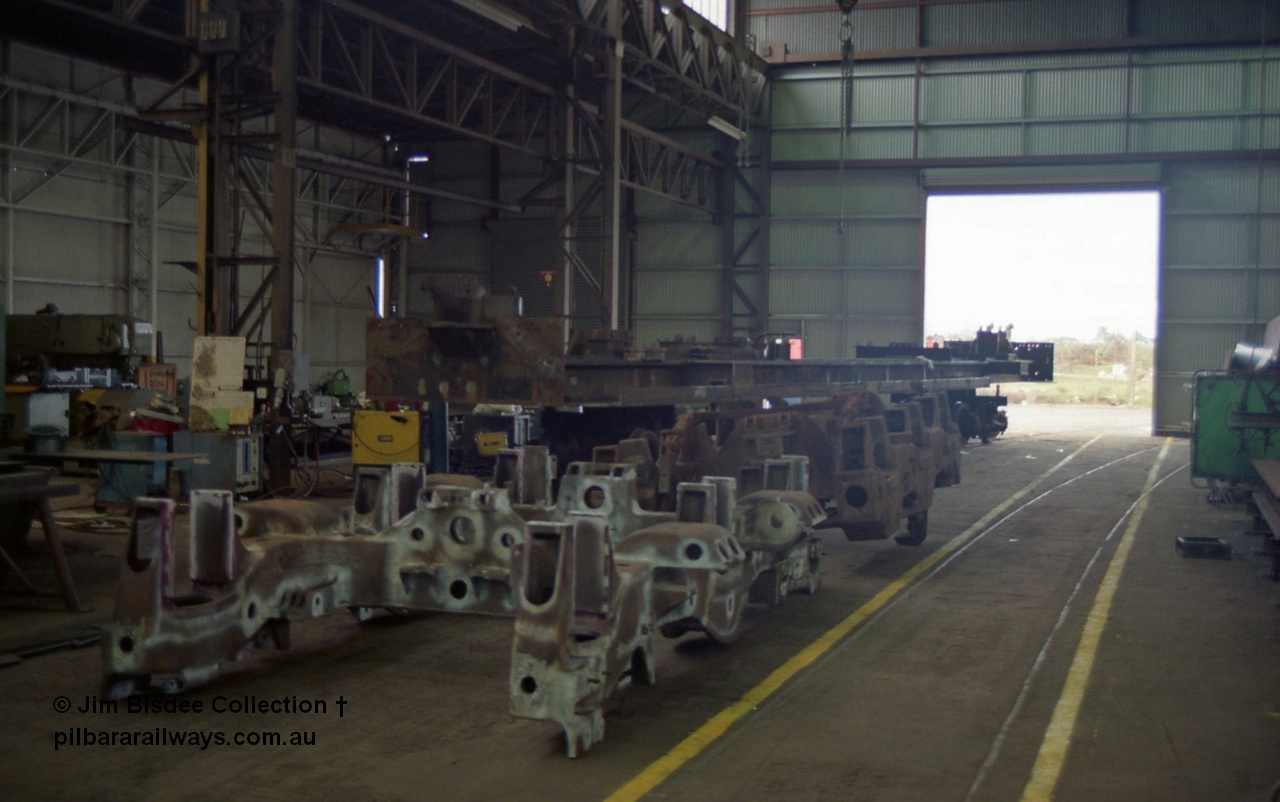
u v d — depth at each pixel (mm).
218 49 14703
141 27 14164
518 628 4734
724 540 5438
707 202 31203
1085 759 4758
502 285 32719
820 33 30750
